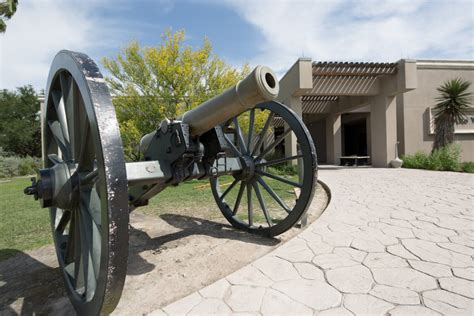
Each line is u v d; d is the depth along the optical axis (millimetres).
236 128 3625
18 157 21375
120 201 1296
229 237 3391
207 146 2857
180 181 2721
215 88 9383
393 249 2684
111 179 1277
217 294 2012
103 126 1316
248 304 1873
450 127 11805
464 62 14258
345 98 15047
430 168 11148
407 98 13891
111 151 1302
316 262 2457
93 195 1743
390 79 11859
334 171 11078
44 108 2379
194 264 2627
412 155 13172
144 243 3281
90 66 1498
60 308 2010
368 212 4125
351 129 21938
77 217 1811
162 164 2619
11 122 27516
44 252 3160
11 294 2221
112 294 1321
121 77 9023
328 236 3105
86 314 1532
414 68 11117
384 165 12500
